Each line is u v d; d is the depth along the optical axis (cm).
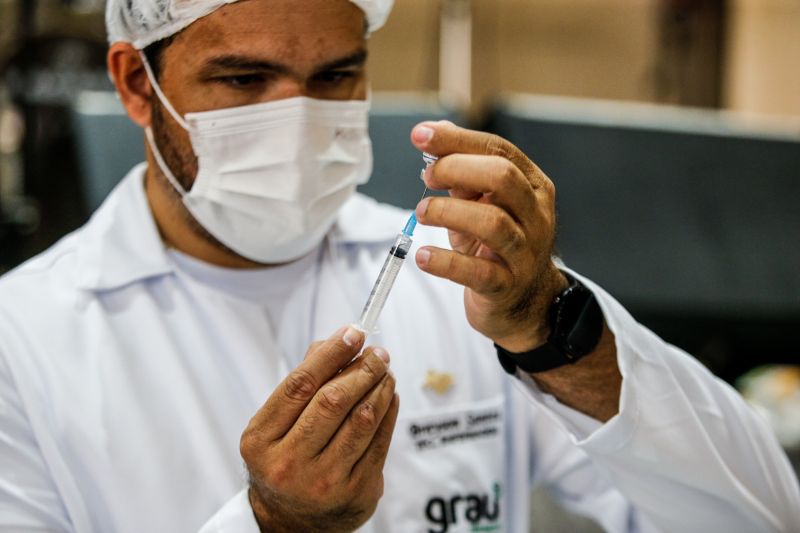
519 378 121
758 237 231
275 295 139
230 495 123
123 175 194
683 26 366
